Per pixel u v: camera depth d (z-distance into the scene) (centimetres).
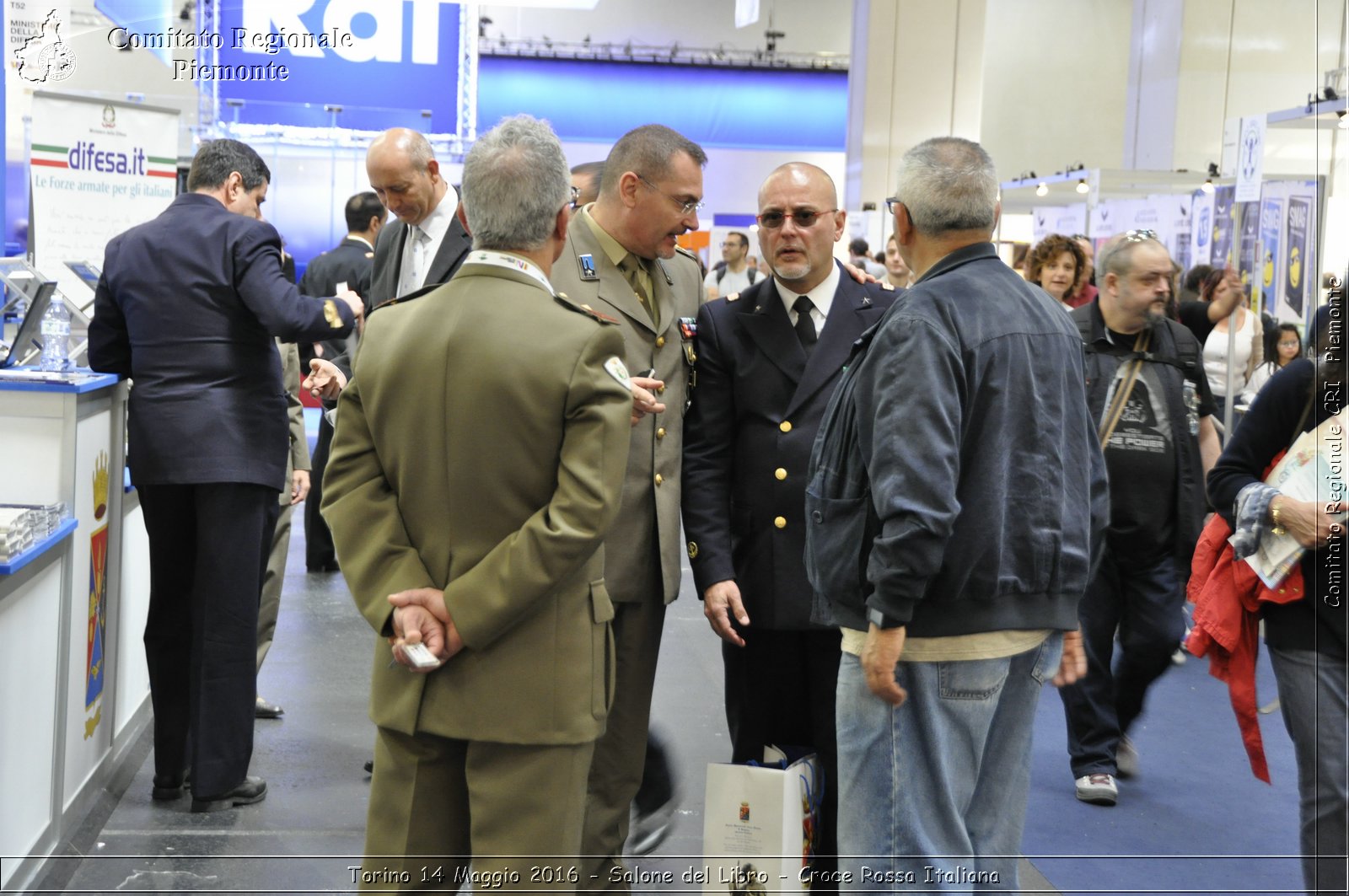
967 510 208
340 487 197
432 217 343
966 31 1562
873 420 208
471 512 188
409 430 189
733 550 272
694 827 325
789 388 264
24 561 253
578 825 196
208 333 314
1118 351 371
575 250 252
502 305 187
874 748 218
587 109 2344
